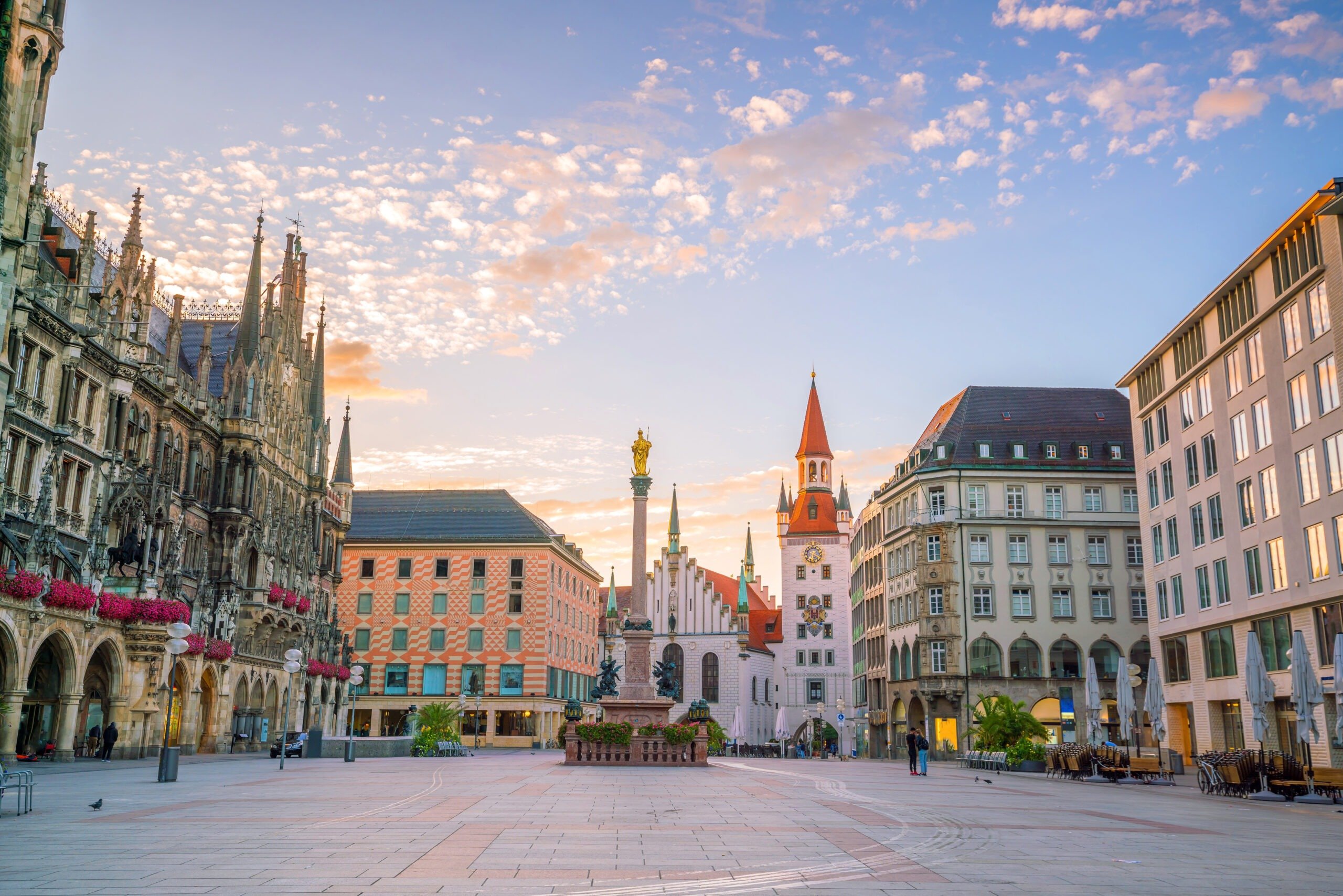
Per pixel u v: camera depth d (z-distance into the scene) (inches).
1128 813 1027.9
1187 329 2368.4
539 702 4037.9
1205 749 2265.0
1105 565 3142.2
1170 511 2466.8
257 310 2726.4
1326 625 1814.7
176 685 2140.7
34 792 1047.0
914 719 3265.3
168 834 691.4
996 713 2322.8
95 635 1758.1
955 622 3095.5
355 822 786.2
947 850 670.5
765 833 748.6
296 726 2896.2
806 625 5531.5
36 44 1518.2
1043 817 943.7
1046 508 3181.6
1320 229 1809.8
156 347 2568.9
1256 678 1454.2
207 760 1957.4
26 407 1674.5
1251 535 2074.3
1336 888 532.1
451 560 4165.8
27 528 1660.9
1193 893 511.5
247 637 2522.1
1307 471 1866.4
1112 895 499.2
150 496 1989.4
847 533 5580.7
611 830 749.9
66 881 499.8
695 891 491.8
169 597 2011.6
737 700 5167.3
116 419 1961.1
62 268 2032.5
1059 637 3090.6
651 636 2015.3
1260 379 2041.1
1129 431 3316.9
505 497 4389.8
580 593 4763.8
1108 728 3036.4
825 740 5039.4
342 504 3540.8
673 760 1875.0
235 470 2481.5
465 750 2682.1
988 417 3361.2
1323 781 1242.6
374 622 4131.4
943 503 3206.2
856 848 667.4
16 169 1493.6
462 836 696.4
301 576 2967.5
